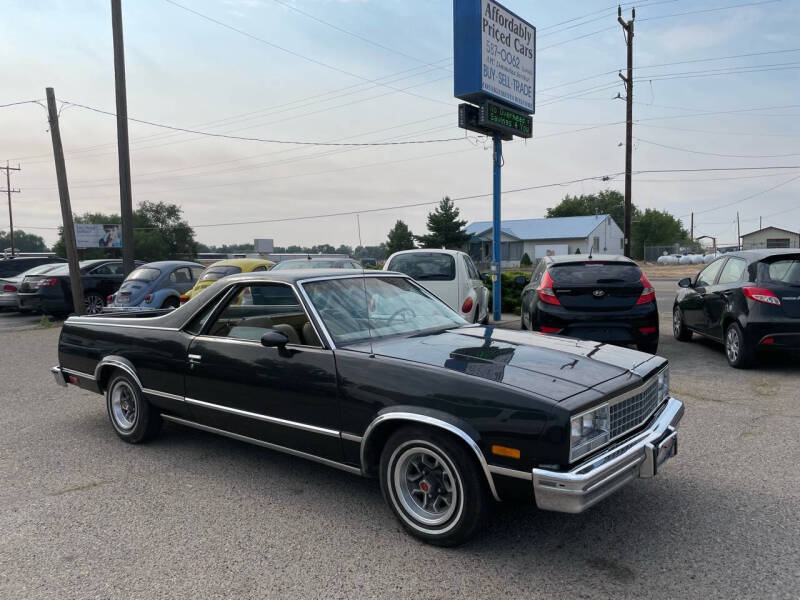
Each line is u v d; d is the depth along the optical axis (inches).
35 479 171.8
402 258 365.7
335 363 141.6
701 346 373.1
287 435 153.3
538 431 112.4
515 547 126.7
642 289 293.1
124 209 653.3
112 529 139.2
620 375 133.9
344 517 143.6
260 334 163.8
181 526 140.0
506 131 493.0
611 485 115.3
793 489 152.8
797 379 276.8
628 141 1104.8
